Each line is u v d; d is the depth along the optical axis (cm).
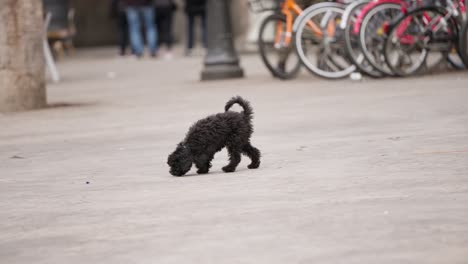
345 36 2359
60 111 2122
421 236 797
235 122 1211
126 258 786
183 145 1199
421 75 2356
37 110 2164
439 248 755
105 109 2119
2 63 2136
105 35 6669
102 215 972
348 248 771
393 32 2312
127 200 1048
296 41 2459
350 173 1134
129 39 5594
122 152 1443
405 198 962
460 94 1888
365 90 2112
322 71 2464
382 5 2338
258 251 779
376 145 1344
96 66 4119
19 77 2152
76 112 2084
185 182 1152
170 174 1220
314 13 2461
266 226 868
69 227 926
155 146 1485
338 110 1784
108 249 822
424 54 2348
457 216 865
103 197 1079
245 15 5375
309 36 2483
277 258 754
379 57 2383
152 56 4578
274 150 1370
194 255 779
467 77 2234
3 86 2141
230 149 1217
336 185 1059
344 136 1458
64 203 1057
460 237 788
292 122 1661
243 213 933
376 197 975
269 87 2380
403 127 1508
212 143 1201
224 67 2809
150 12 4553
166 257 779
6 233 920
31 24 2161
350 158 1248
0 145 1603
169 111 1984
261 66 3384
